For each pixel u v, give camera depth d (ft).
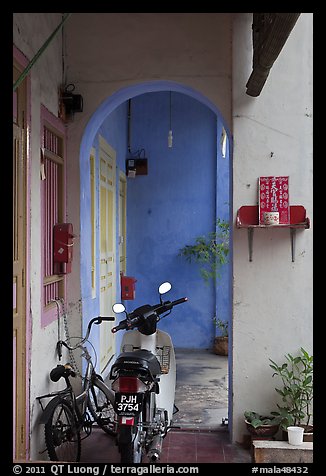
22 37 10.06
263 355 13.01
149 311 12.17
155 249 26.55
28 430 10.11
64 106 13.32
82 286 13.84
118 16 13.71
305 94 13.01
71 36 13.71
